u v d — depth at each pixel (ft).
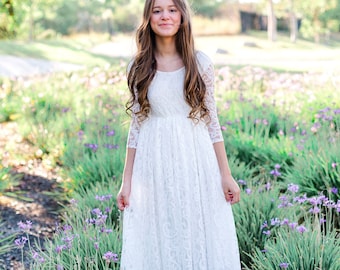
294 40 95.86
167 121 8.94
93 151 17.54
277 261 9.94
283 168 16.57
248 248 11.44
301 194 14.20
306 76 25.02
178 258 8.84
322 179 14.14
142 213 9.04
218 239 8.96
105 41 103.71
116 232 11.71
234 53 69.51
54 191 17.40
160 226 8.89
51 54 67.77
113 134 18.34
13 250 12.77
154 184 8.93
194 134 9.00
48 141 21.25
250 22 122.72
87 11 126.62
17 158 20.34
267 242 10.85
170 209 8.82
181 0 8.90
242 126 20.39
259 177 16.19
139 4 113.19
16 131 24.53
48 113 24.56
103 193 13.96
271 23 93.25
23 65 56.80
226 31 117.91
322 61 52.60
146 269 9.07
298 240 10.30
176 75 8.94
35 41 86.58
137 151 9.11
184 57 8.89
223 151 9.22
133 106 9.16
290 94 23.76
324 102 21.74
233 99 23.31
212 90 9.14
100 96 24.31
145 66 8.94
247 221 11.89
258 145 18.04
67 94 27.37
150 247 8.98
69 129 21.47
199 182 8.91
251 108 21.47
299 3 93.35
